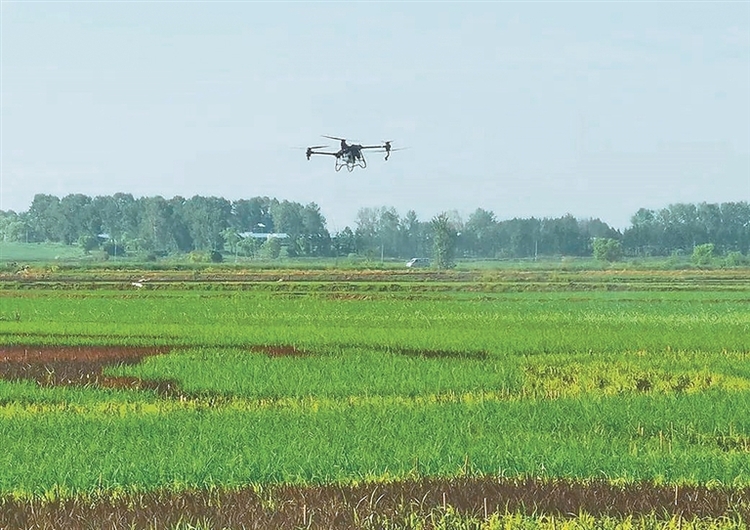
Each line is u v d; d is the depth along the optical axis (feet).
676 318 354.54
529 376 199.93
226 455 120.26
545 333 287.48
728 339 272.72
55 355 233.55
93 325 313.32
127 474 111.55
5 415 151.53
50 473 111.45
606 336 278.26
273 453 120.47
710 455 123.44
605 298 479.41
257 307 402.31
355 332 287.48
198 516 97.86
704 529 94.73
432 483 110.01
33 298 453.17
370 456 119.96
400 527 95.91
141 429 138.82
